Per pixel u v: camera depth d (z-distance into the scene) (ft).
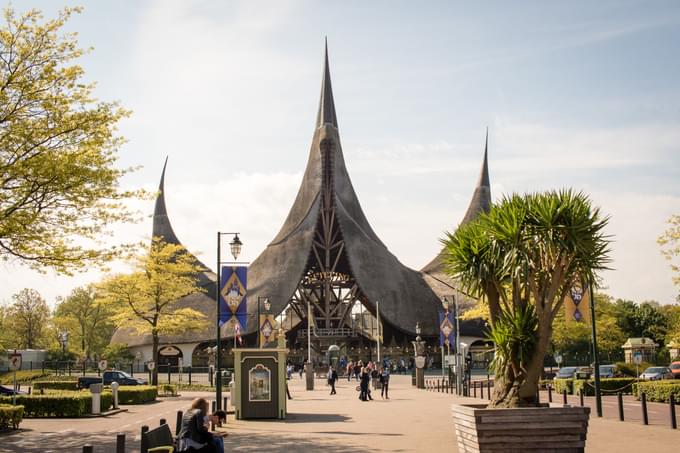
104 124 71.82
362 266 333.21
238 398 86.02
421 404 112.16
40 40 70.64
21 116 69.92
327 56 378.53
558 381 131.85
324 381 223.30
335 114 379.96
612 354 292.40
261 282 330.54
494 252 49.88
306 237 335.47
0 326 299.99
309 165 373.81
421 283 354.33
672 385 100.48
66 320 310.24
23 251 71.36
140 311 183.73
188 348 332.80
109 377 169.48
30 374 234.17
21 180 68.23
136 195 75.31
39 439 69.10
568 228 48.44
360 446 58.90
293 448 58.44
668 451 52.29
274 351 87.10
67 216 71.77
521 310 49.42
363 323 359.66
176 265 181.98
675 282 104.47
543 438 43.68
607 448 54.03
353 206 368.48
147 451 38.63
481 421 43.65
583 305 78.33
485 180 402.93
